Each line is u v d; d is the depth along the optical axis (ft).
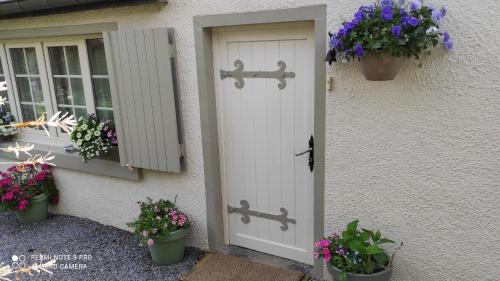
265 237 13.08
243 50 11.72
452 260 9.54
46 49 15.71
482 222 9.02
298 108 11.30
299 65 10.96
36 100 17.11
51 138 17.10
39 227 16.56
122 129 13.51
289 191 12.17
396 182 9.74
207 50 11.87
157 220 12.75
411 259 10.02
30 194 16.55
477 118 8.58
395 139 9.51
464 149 8.84
